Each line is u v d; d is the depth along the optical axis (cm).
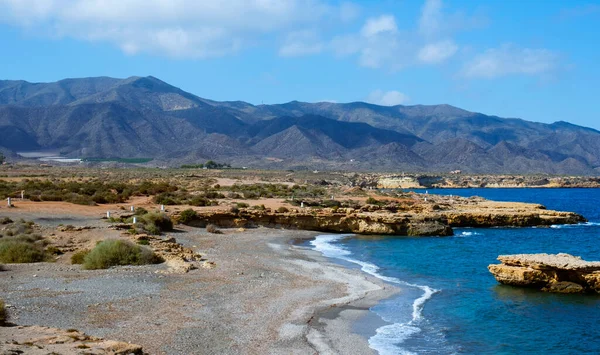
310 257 4550
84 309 2414
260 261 4106
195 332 2220
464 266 4272
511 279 3475
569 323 2702
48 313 2297
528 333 2547
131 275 3181
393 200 9288
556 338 2483
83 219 5378
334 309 2794
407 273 3956
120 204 7044
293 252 4791
